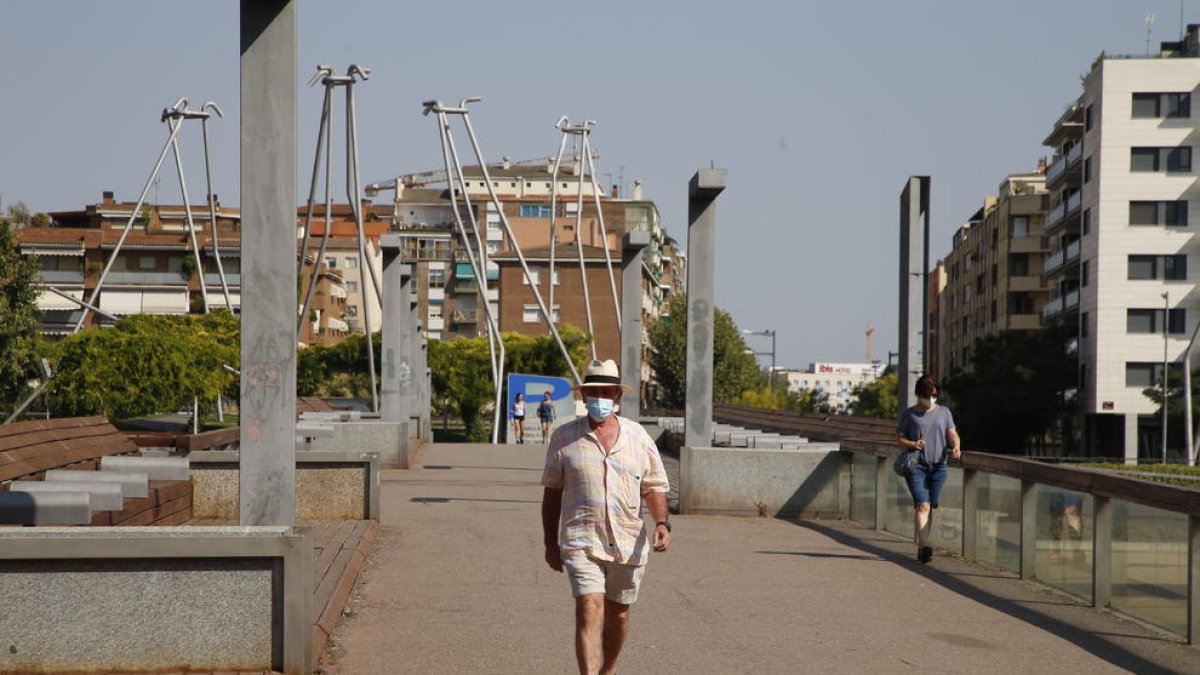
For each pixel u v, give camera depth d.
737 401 149.12
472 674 9.74
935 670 10.18
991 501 16.03
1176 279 102.81
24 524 11.97
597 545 8.73
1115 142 103.25
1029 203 130.00
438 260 177.88
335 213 190.62
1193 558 10.95
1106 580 12.91
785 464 23.06
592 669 8.58
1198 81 102.19
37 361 69.75
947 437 16.67
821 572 15.48
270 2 12.09
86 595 8.88
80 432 19.00
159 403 66.12
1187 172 102.62
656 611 12.62
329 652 10.39
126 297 136.12
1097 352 103.75
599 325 152.50
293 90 12.15
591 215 177.38
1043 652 10.88
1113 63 103.31
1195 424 96.06
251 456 12.07
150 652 8.91
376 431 36.12
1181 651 10.91
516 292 152.75
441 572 14.98
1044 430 113.50
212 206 79.12
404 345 47.03
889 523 20.11
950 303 177.75
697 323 24.02
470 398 100.50
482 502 24.42
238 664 8.98
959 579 14.98
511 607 12.63
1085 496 13.29
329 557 14.84
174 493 17.55
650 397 171.75
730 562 16.30
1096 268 104.19
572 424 8.99
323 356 100.25
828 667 10.23
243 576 9.02
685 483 23.08
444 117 70.06
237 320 101.94
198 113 77.81
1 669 8.79
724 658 10.51
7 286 74.44
